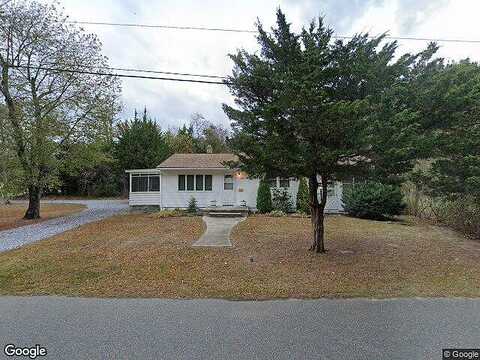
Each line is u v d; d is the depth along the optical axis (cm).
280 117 704
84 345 375
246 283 632
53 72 1705
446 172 1024
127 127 3625
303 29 721
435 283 631
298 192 1839
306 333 406
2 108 1568
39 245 1024
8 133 1575
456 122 877
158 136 3728
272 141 710
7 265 777
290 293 573
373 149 694
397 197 1593
